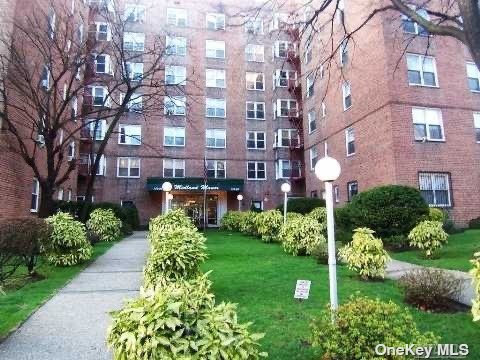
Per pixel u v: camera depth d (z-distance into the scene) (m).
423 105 17.52
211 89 31.78
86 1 21.23
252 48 33.06
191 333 2.85
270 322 5.27
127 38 28.38
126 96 15.61
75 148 23.02
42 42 14.83
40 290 7.40
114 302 6.55
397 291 6.96
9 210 13.72
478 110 18.34
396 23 17.59
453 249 11.98
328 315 3.81
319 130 24.55
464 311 5.71
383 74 17.64
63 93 17.48
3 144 13.13
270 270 9.29
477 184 17.56
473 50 4.75
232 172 31.11
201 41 32.00
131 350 2.69
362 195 13.77
